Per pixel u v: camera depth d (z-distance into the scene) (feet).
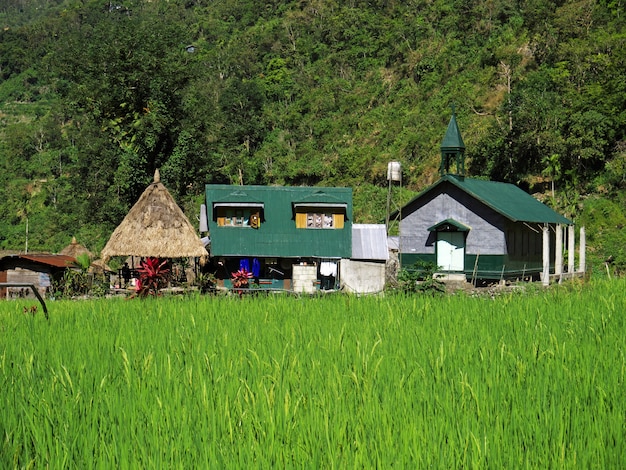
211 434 18.66
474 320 37.76
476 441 17.04
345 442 17.93
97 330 36.70
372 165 258.16
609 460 16.72
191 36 465.06
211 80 360.28
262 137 315.37
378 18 365.20
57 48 524.11
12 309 55.11
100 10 582.76
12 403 21.29
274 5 459.32
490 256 103.45
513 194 117.39
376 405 20.39
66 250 141.08
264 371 24.99
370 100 305.73
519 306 43.04
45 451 17.38
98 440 18.48
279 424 19.16
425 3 347.36
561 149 183.52
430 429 18.71
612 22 223.92
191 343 30.89
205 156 171.22
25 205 311.27
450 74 281.54
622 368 23.73
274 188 112.27
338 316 41.42
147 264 67.92
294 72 360.28
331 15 390.83
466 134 224.74
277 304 48.11
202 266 96.53
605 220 163.32
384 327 35.86
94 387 23.59
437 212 107.76
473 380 23.02
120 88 161.99
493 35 288.10
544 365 25.43
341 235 106.63
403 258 109.81
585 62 207.51
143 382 23.22
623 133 185.16
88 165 167.02
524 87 213.87
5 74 541.34
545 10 247.29
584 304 43.37
